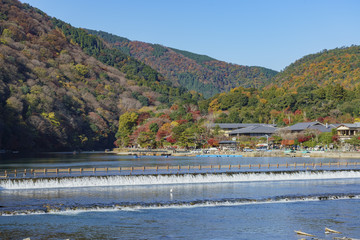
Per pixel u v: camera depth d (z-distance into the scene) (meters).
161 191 78.69
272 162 144.50
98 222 55.91
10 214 59.72
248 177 95.94
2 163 134.88
